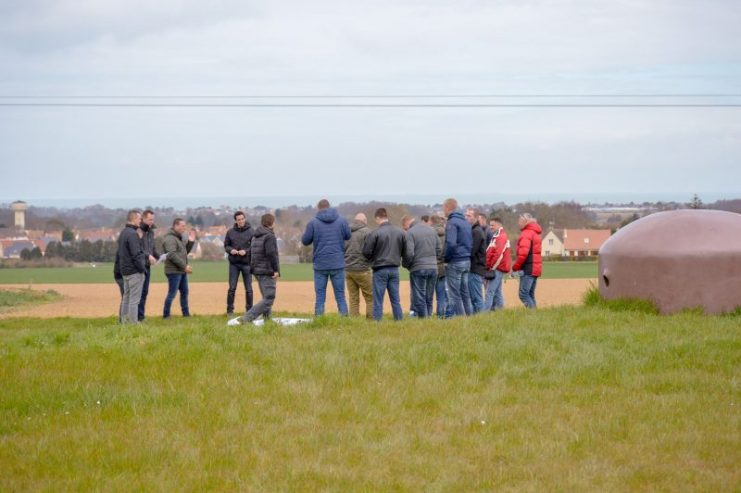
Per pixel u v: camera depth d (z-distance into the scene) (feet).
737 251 47.03
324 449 26.48
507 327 43.96
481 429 28.43
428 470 24.53
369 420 29.60
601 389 33.19
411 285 56.65
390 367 36.27
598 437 27.32
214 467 24.79
